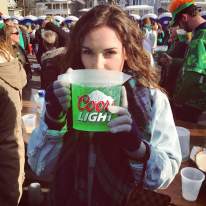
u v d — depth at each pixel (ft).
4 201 6.43
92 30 3.31
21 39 26.27
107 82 2.87
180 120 9.06
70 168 3.62
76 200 3.56
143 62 3.76
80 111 2.97
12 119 6.21
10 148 6.26
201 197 5.12
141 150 3.26
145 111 3.51
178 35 12.52
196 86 9.10
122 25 3.40
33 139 4.11
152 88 3.79
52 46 14.43
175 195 5.16
